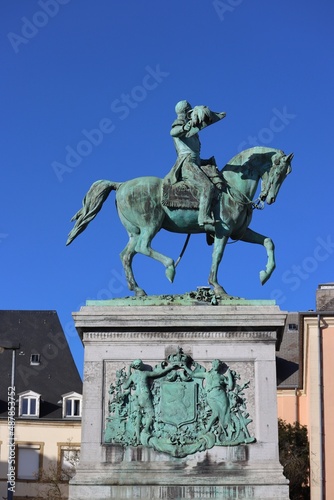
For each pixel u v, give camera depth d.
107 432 12.62
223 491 12.23
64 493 39.62
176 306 13.02
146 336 12.97
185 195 13.75
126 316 12.93
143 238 13.74
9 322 45.72
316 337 32.03
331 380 31.67
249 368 12.80
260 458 12.41
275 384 12.73
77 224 14.09
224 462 12.40
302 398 37.75
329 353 31.91
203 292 13.23
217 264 13.63
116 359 12.92
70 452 41.34
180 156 13.97
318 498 30.77
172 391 12.72
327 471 30.92
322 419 31.33
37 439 41.41
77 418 41.88
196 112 13.74
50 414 42.03
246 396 12.70
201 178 13.71
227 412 12.59
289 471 32.28
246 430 12.54
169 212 13.82
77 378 43.88
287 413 37.72
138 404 12.67
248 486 12.23
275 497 12.19
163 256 13.61
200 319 12.87
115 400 12.75
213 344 12.90
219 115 13.99
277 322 12.84
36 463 41.16
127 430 12.61
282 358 40.22
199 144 14.20
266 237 14.00
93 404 12.75
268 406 12.63
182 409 12.63
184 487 12.27
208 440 12.45
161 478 12.32
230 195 13.83
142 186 13.87
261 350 12.86
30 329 45.50
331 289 33.53
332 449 31.06
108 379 12.87
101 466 12.47
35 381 43.25
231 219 13.75
